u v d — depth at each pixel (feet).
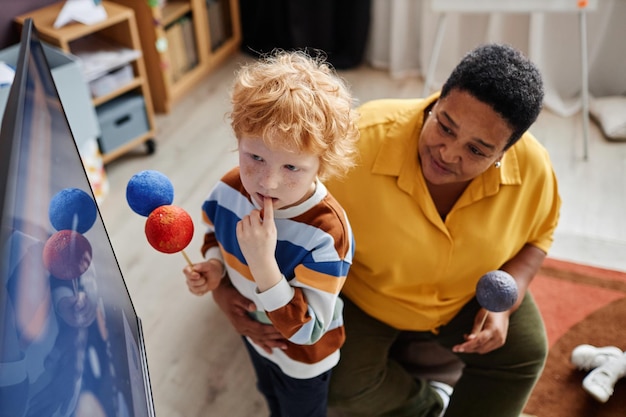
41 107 2.13
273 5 9.04
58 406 1.55
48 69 2.55
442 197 3.70
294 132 2.44
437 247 3.74
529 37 7.99
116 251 6.09
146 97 7.07
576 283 5.62
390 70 9.00
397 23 8.48
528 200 3.81
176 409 4.73
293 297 2.96
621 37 7.69
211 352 5.16
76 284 1.94
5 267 1.39
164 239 2.54
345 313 4.23
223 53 9.13
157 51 7.57
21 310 1.45
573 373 4.91
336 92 2.67
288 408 3.91
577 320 5.29
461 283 3.96
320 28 8.95
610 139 7.50
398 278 3.89
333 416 4.68
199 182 6.97
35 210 1.72
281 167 2.57
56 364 1.59
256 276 2.83
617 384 4.80
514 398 4.10
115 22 6.43
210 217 3.37
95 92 6.54
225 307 3.65
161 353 5.15
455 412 4.17
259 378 4.18
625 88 8.01
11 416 1.31
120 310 2.51
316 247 2.94
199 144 7.61
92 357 1.88
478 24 8.31
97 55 6.59
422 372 4.84
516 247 4.04
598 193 6.70
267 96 2.49
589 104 7.97
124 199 6.73
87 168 6.30
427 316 4.05
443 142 3.28
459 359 4.68
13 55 6.16
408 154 3.59
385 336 4.26
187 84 8.38
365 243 3.76
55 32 6.03
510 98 3.01
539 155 3.76
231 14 9.17
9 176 1.56
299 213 2.92
